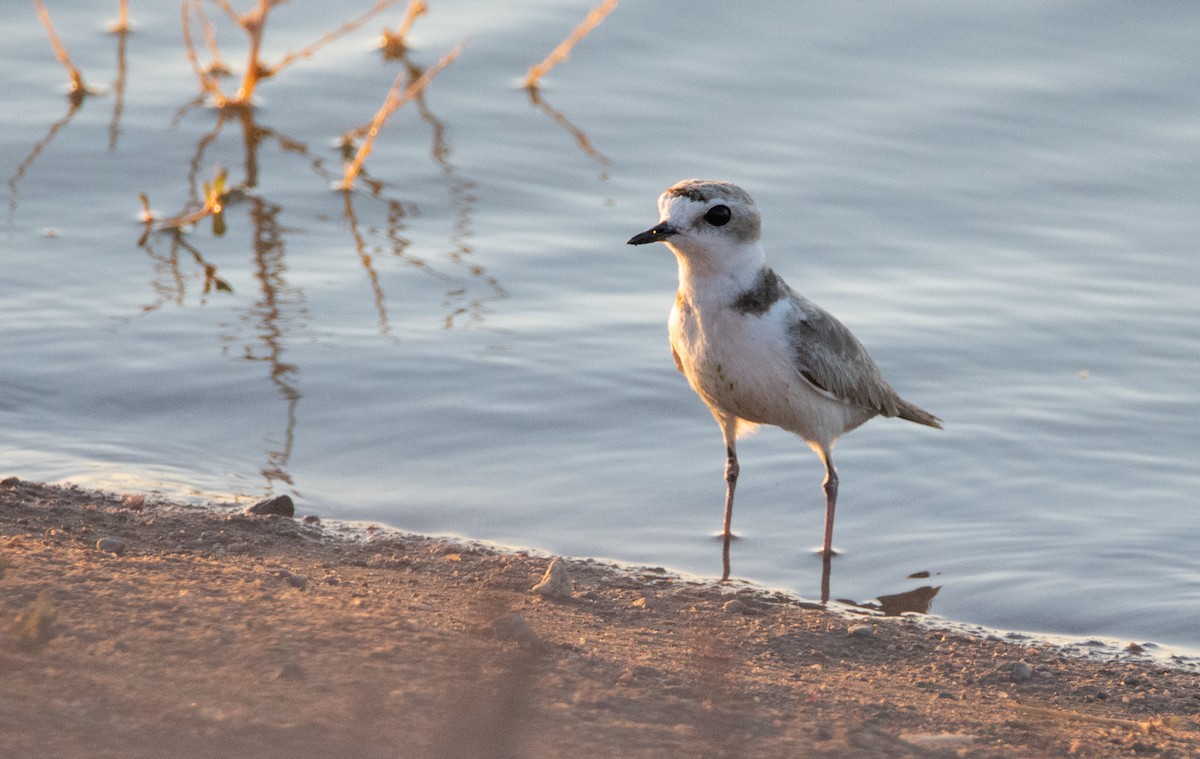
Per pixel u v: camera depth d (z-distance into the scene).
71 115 19.42
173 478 12.77
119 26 21.66
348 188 18.22
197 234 17.22
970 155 19.08
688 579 11.77
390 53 21.22
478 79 20.75
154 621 7.90
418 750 6.63
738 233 11.81
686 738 7.47
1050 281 16.86
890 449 14.10
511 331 15.55
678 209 11.73
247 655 7.57
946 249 17.48
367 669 7.59
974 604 11.66
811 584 11.96
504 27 21.86
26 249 16.56
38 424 13.59
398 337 15.32
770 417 12.34
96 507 11.68
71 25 21.64
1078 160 19.02
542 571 11.34
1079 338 15.84
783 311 12.03
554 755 6.98
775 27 21.72
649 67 21.00
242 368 14.65
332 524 12.07
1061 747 8.34
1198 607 11.55
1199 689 10.09
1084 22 21.61
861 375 12.54
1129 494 13.38
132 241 16.94
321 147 19.22
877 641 10.52
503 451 13.81
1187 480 13.58
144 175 18.31
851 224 17.88
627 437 14.16
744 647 9.95
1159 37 21.28
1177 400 14.82
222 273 16.42
